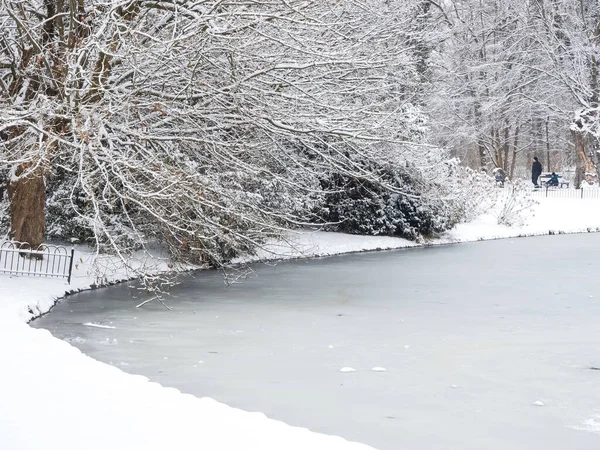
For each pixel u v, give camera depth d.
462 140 58.66
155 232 19.98
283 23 17.09
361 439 7.45
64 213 21.11
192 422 6.52
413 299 16.81
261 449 5.75
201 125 16.98
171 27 17.19
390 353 11.29
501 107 54.59
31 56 17.78
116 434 6.13
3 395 7.37
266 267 23.02
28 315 13.59
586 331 13.09
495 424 7.96
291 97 16.42
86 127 14.80
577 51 50.03
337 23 16.50
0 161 15.19
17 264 17.05
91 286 17.84
